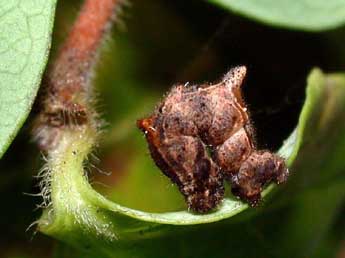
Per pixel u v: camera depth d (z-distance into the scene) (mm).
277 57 104
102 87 104
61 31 98
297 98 101
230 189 80
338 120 91
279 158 78
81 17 91
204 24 106
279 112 100
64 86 87
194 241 82
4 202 100
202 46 106
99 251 81
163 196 102
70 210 78
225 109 76
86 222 78
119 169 103
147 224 78
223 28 104
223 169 77
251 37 104
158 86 105
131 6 104
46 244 101
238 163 76
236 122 76
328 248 105
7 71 79
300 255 97
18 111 78
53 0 81
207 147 77
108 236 79
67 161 81
